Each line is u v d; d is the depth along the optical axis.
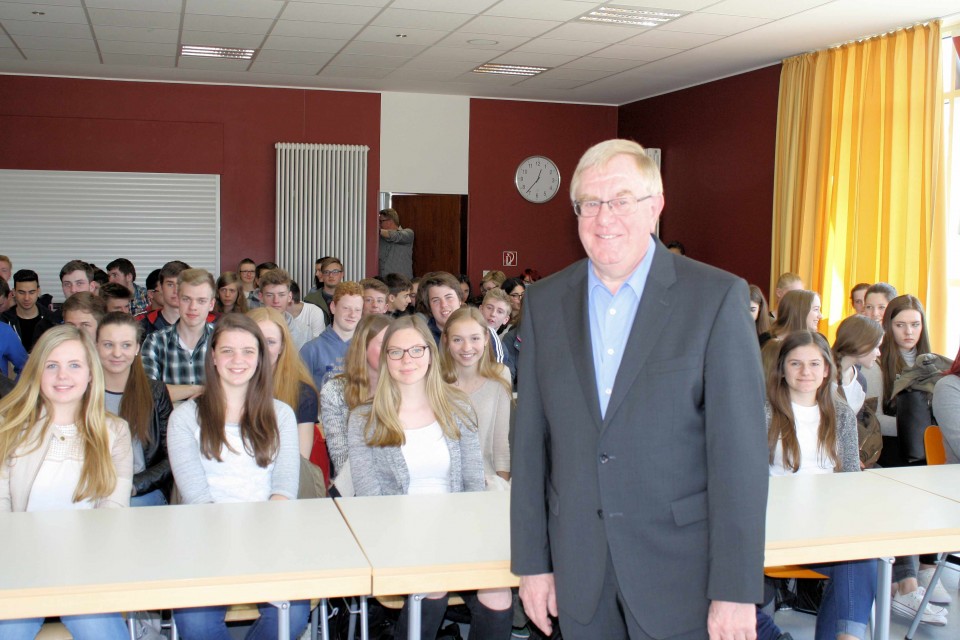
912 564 3.43
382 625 3.01
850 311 7.22
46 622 2.45
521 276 10.00
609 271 1.70
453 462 2.97
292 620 2.57
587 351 1.73
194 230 9.54
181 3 6.26
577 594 1.73
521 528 1.84
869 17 6.44
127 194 9.32
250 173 9.66
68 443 2.66
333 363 4.64
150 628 2.67
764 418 1.60
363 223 9.89
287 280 5.93
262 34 7.20
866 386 4.39
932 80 6.48
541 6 6.24
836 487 2.79
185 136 9.45
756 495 1.56
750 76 8.52
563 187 10.62
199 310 4.23
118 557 2.06
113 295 5.43
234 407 2.84
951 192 6.75
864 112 7.07
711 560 1.59
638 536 1.67
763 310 5.46
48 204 9.09
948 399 3.44
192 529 2.29
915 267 6.63
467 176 10.30
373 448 2.92
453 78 9.12
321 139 9.81
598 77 8.99
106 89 9.20
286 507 2.53
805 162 7.70
